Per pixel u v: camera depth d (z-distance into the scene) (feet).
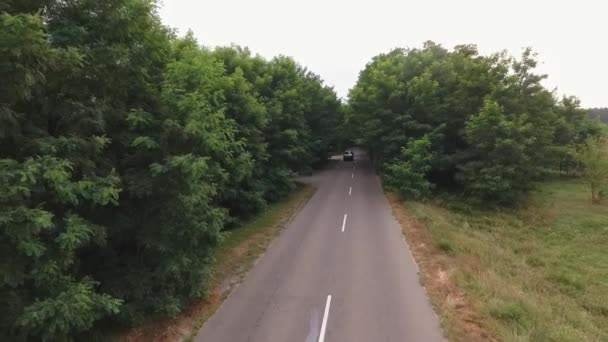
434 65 101.09
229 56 77.05
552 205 93.20
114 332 28.63
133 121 26.96
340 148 194.39
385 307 33.60
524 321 31.09
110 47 24.38
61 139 21.47
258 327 30.48
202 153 30.68
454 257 47.65
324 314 32.50
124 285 28.45
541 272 52.31
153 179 27.32
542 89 97.50
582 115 143.13
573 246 65.72
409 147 88.79
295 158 90.43
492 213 84.12
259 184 73.05
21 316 18.37
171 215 28.96
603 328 37.22
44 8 22.79
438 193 98.43
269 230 61.21
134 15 26.30
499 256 53.26
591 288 47.88
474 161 88.48
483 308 32.50
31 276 19.16
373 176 130.72
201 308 33.65
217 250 49.47
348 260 46.34
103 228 24.36
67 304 19.19
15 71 17.84
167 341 28.48
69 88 23.50
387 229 61.41
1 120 19.03
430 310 32.96
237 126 62.59
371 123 98.48
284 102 86.84
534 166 88.28
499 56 99.50
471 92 94.79
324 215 72.49
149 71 32.07
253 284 39.29
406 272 42.06
